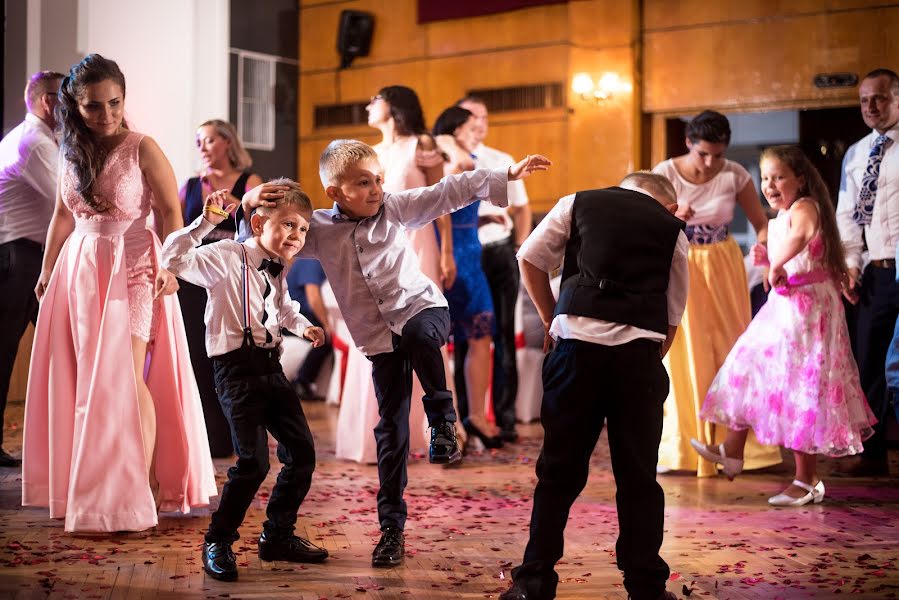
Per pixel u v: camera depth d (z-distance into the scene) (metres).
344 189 3.13
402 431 3.28
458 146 5.25
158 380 3.81
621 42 10.12
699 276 4.86
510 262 5.84
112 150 3.64
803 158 4.39
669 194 3.04
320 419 6.83
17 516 3.83
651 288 2.71
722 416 4.48
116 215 3.65
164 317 3.80
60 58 7.29
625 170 10.14
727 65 9.80
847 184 4.96
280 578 3.06
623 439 2.67
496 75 10.55
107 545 3.43
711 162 4.78
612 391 2.68
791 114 10.02
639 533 2.63
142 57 7.58
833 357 4.27
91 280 3.65
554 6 10.26
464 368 5.59
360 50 10.91
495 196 3.16
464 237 5.41
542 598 2.65
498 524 3.82
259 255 3.12
